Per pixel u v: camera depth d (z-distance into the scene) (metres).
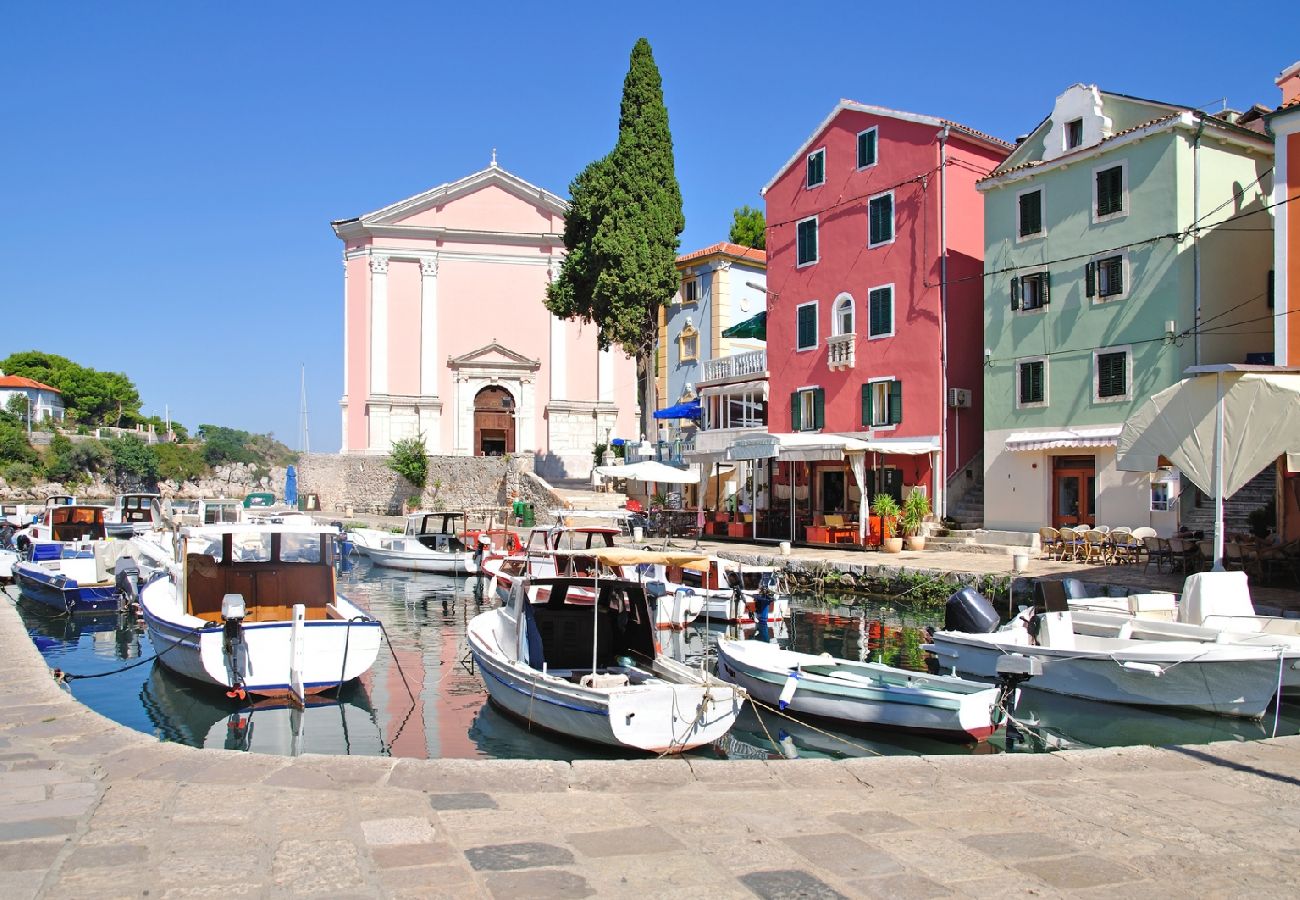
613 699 10.54
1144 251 23.45
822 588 24.53
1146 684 12.81
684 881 4.86
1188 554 19.66
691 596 20.95
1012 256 26.72
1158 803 6.28
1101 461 23.94
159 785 6.24
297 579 15.99
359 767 6.66
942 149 28.75
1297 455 13.85
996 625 15.38
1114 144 23.97
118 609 21.48
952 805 6.20
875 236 30.88
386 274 55.53
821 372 32.84
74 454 97.81
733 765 7.02
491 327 57.22
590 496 43.75
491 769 6.70
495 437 57.41
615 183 37.09
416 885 4.73
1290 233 18.94
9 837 5.30
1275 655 11.70
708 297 43.34
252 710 13.12
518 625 13.13
